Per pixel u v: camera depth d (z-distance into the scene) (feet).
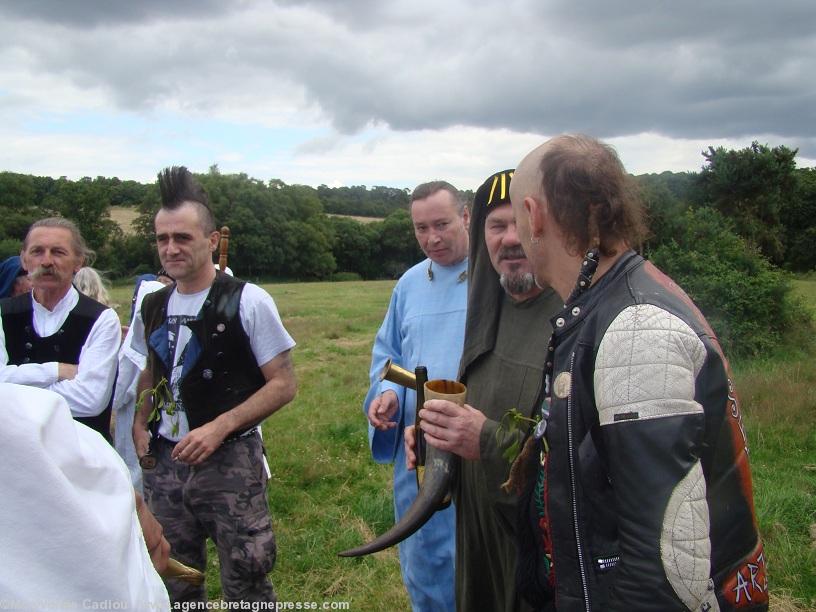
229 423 8.59
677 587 3.58
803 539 13.44
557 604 4.39
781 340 30.78
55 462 2.76
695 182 59.47
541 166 4.57
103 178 232.12
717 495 4.05
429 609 8.96
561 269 4.65
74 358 10.43
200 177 231.91
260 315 8.90
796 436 19.61
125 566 2.85
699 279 30.76
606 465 4.14
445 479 6.52
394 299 10.28
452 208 9.16
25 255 10.38
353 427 22.40
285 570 13.14
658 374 3.78
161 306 9.30
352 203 319.47
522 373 6.56
